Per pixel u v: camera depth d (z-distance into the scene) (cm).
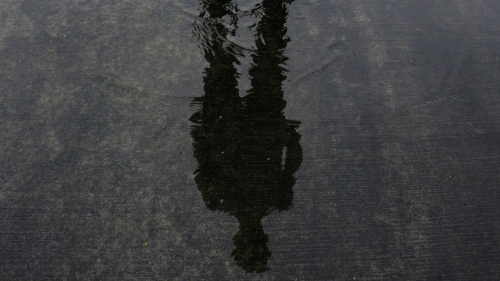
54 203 204
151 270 184
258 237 194
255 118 237
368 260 189
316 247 192
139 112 239
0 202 204
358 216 203
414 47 282
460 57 277
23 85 251
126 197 207
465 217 204
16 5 298
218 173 215
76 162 219
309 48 275
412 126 240
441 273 185
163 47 272
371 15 302
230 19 290
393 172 220
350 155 226
